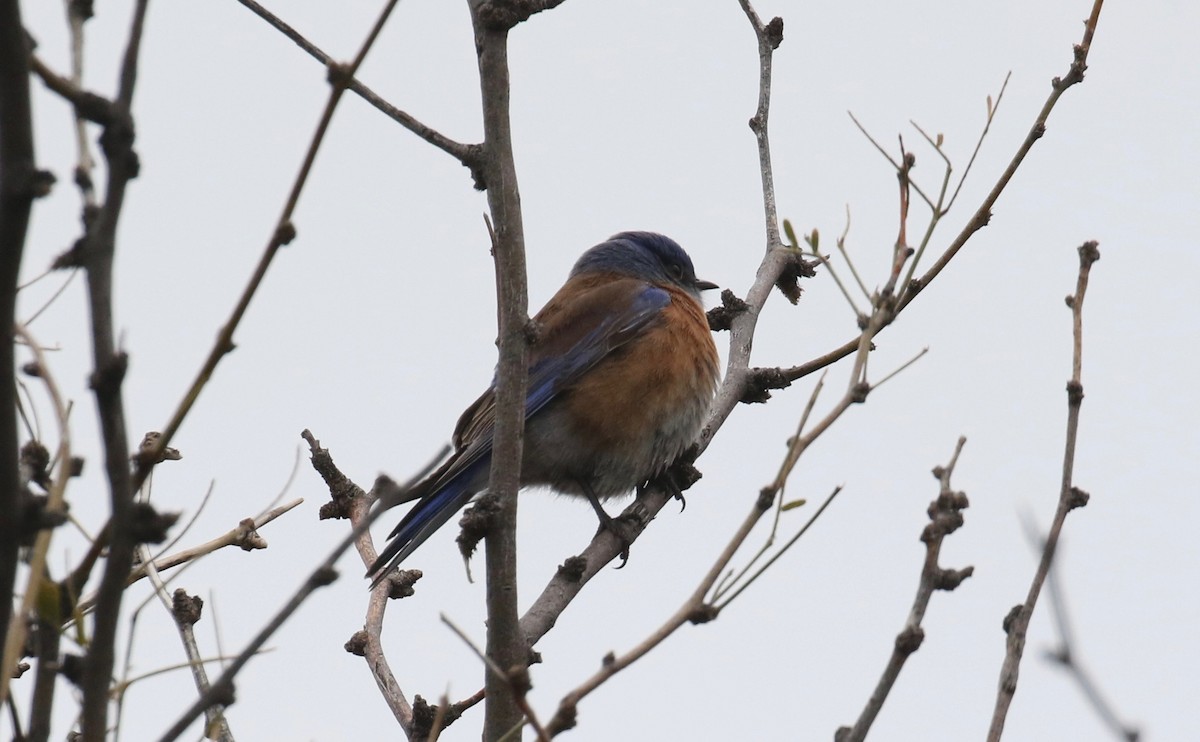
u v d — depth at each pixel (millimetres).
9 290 5043
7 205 4875
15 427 5281
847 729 6344
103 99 5133
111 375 5297
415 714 9797
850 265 7781
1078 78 10055
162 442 5922
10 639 5754
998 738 6672
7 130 4852
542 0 8875
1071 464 7523
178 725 5797
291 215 5922
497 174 8836
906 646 6391
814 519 6852
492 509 8711
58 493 6168
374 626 10711
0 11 4746
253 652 5859
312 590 5855
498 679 8672
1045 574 6973
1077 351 7828
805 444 6957
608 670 6473
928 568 6566
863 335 7457
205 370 5965
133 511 5508
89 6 6062
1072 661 6516
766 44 13109
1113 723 6395
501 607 8773
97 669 5602
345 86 5898
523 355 8836
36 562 5977
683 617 6582
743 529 6750
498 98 8852
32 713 5871
